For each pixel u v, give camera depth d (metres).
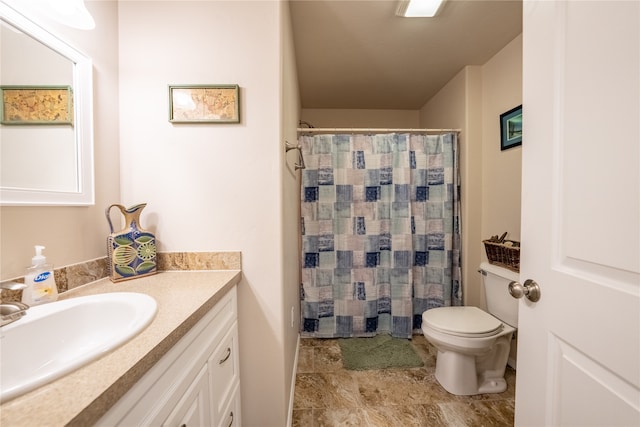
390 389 1.50
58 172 0.85
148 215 1.13
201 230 1.15
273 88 1.14
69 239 0.89
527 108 0.75
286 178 1.33
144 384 0.51
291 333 1.54
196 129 1.14
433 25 1.58
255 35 1.14
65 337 0.68
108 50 1.05
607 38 0.53
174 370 0.62
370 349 1.90
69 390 0.39
